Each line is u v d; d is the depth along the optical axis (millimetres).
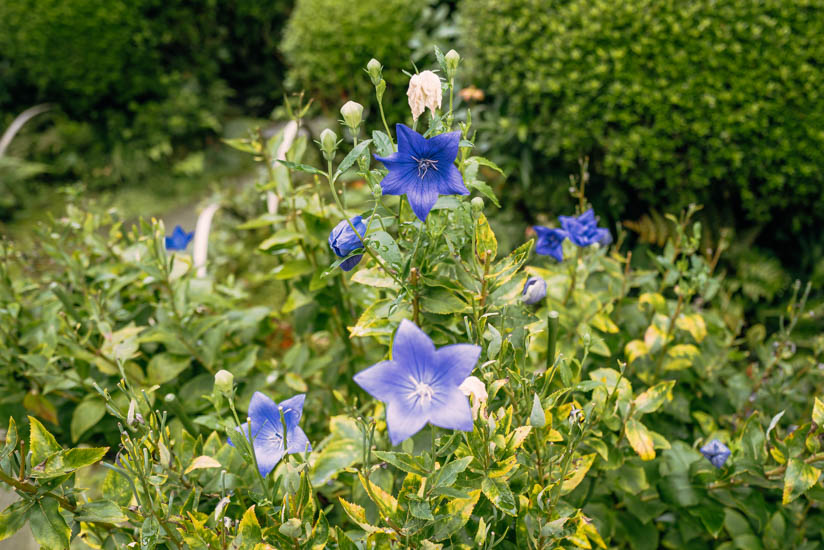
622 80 3225
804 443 1556
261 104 7898
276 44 7746
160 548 1415
